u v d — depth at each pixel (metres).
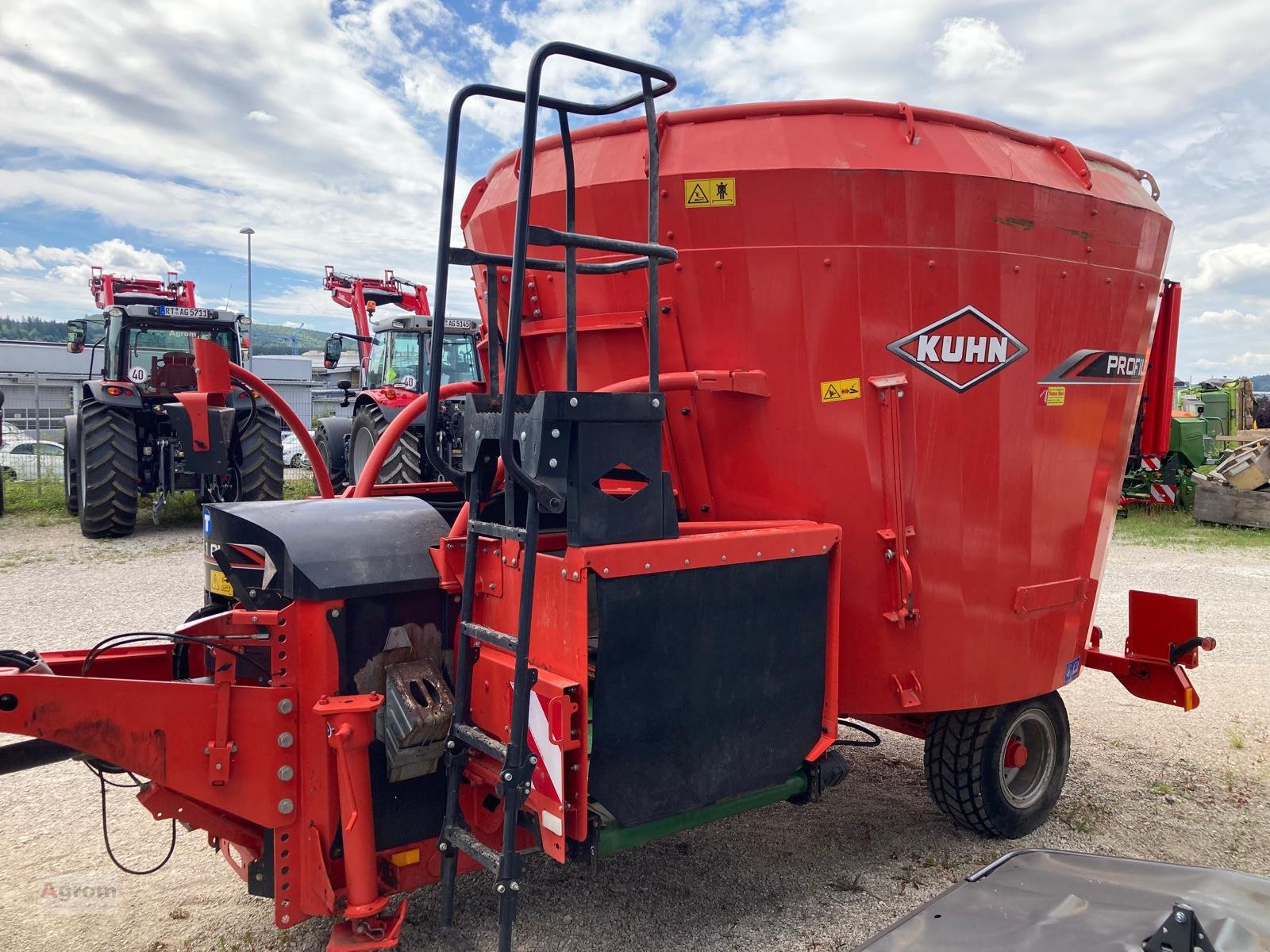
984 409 2.98
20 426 23.38
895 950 1.66
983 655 3.11
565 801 2.25
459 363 11.19
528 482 2.09
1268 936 1.58
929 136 2.88
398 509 2.74
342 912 2.39
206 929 2.79
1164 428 7.28
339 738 2.26
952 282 2.87
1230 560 9.47
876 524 2.91
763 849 3.39
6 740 4.39
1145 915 1.67
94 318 12.09
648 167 2.37
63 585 7.51
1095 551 3.42
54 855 3.26
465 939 2.62
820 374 2.85
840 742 3.61
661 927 2.84
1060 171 3.11
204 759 2.29
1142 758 4.38
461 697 2.43
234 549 2.79
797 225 2.79
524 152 2.05
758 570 2.58
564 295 3.06
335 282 15.58
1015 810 3.42
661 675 2.38
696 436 3.01
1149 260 3.39
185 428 8.31
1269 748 4.50
